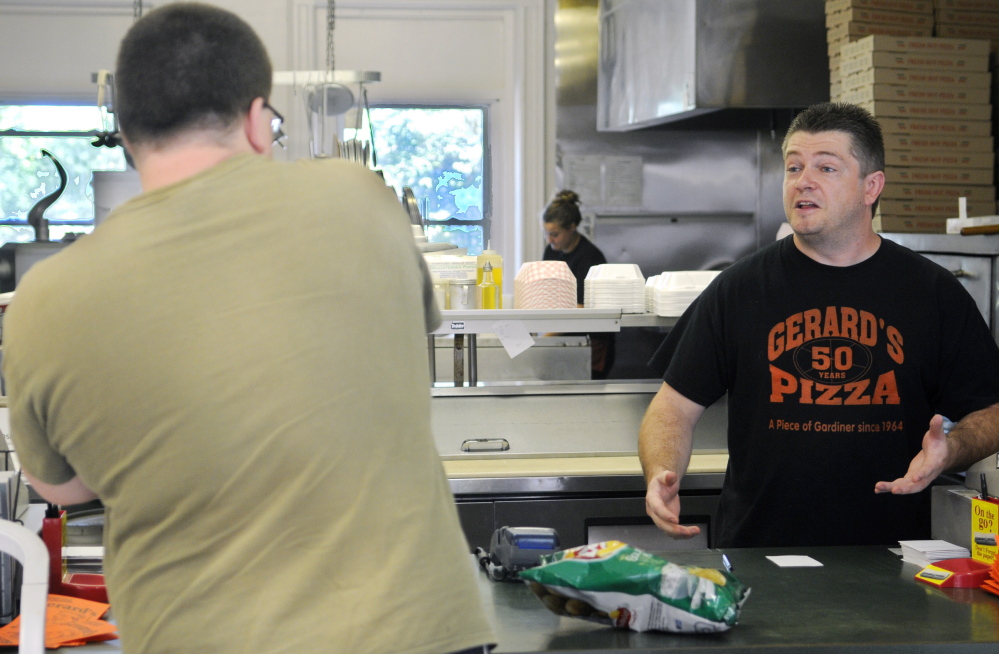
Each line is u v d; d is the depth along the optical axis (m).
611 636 1.32
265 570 0.98
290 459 0.99
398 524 1.01
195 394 0.99
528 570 1.33
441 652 0.97
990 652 1.29
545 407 2.90
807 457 1.98
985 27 4.25
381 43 5.71
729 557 1.75
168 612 0.99
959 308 1.99
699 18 4.53
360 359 1.04
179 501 1.00
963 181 3.93
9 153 5.68
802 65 4.60
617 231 5.71
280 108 5.61
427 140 5.84
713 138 5.69
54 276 1.02
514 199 5.84
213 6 1.12
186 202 1.04
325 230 1.06
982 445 1.85
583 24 5.64
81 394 1.00
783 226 4.30
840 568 1.67
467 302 2.95
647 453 2.01
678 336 2.40
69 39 5.58
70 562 1.72
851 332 1.99
